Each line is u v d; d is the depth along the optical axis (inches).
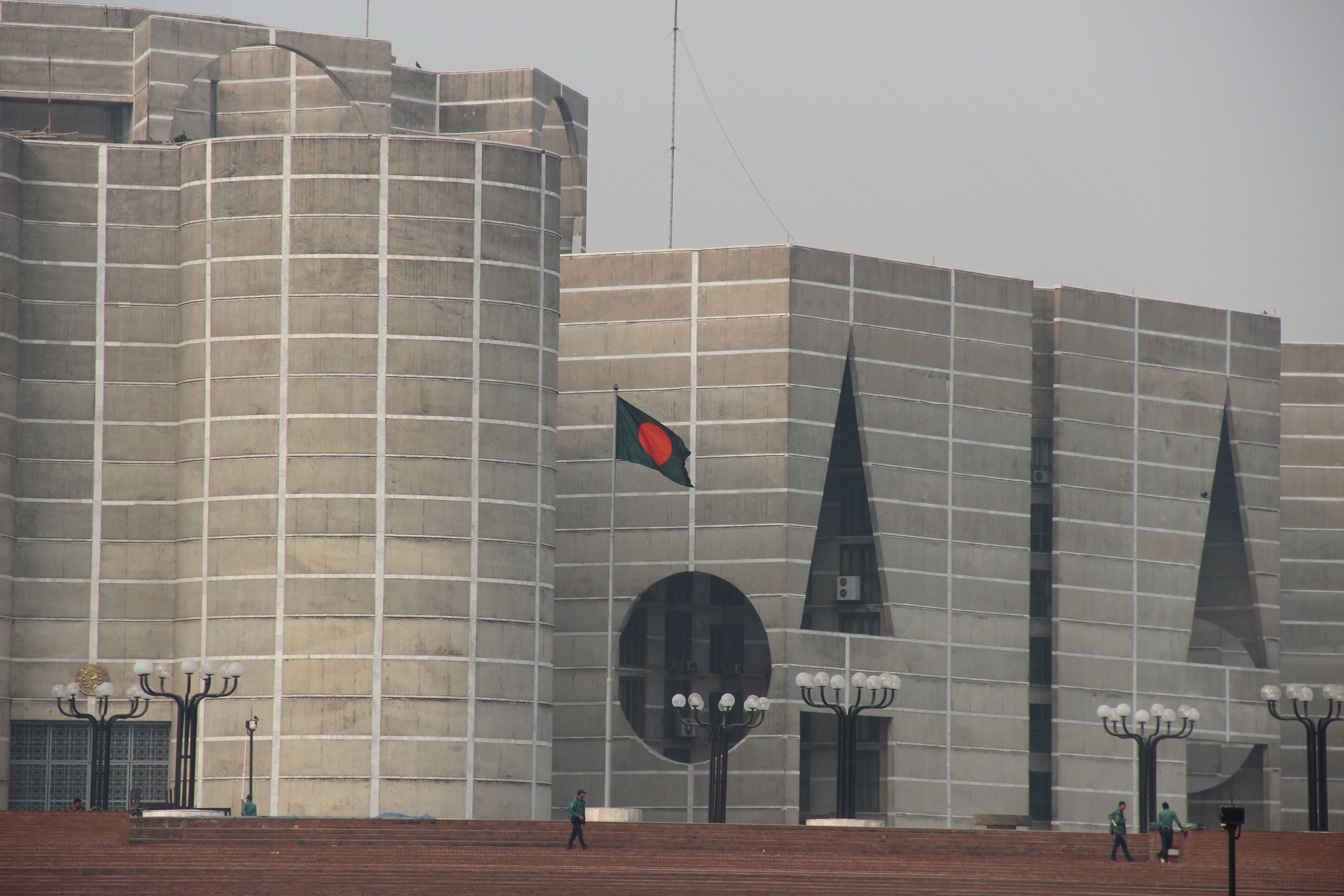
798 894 7012.8
